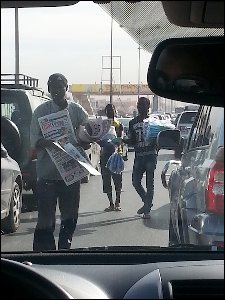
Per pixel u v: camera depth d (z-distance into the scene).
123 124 5.76
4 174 3.42
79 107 5.27
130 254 3.47
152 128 5.55
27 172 4.87
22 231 4.45
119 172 5.51
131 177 5.55
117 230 4.80
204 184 4.14
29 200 4.86
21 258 3.57
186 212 4.33
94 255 3.49
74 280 2.93
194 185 4.43
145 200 5.15
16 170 4.54
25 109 4.47
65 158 5.21
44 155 5.12
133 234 4.75
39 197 4.96
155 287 2.63
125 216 5.03
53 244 4.55
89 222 4.97
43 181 5.06
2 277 2.17
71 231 4.74
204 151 4.50
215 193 3.95
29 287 2.15
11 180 4.30
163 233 4.69
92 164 5.50
